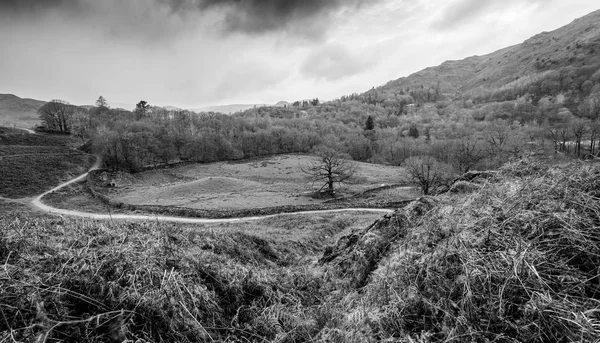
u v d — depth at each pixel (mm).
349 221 30406
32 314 3594
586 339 2627
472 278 3617
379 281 5113
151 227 8594
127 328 3695
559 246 3539
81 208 42562
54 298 3875
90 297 4094
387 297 4418
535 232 3828
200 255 6320
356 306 4934
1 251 5055
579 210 3859
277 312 4945
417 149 91562
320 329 4598
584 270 3326
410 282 4383
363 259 7203
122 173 69125
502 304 3193
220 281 5359
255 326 4586
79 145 92375
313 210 37062
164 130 98000
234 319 4637
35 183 57438
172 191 52688
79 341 3480
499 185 5824
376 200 43938
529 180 5121
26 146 79375
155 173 74625
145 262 4977
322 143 109875
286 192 53625
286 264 11906
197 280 5125
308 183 64688
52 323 3475
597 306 2836
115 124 101500
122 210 40344
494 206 4887
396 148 99188
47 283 4145
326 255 10844
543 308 2945
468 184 9188
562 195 4281
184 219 34844
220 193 53031
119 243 6000
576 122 86250
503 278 3430
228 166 84875
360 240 8336
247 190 56188
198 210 36781
